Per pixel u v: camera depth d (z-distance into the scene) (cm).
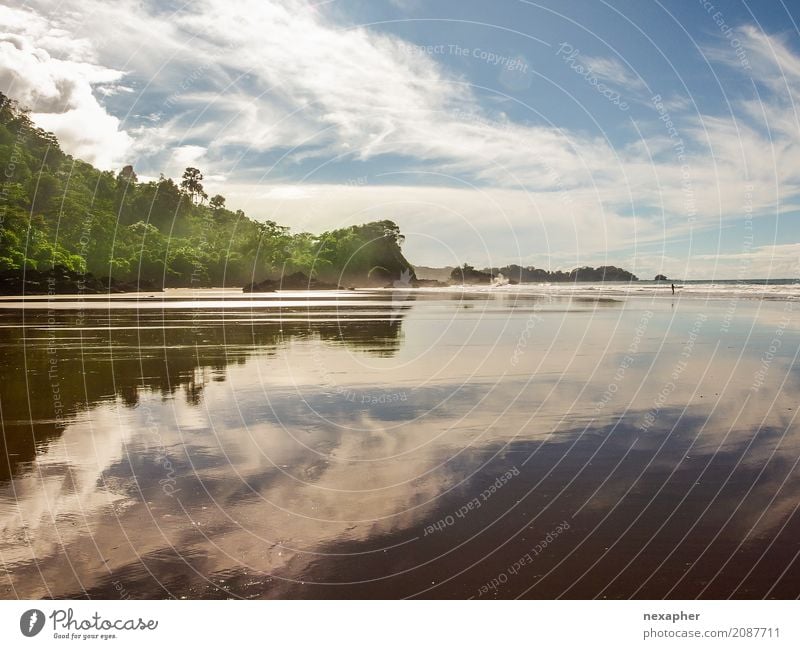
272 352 1603
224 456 712
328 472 658
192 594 422
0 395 1054
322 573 450
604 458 709
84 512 549
